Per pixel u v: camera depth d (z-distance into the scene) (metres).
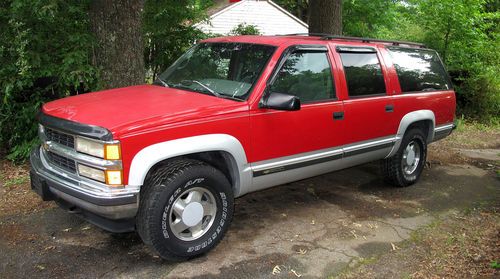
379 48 5.57
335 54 4.92
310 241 4.37
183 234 3.85
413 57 6.11
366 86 5.25
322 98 4.74
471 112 12.58
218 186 3.90
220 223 3.99
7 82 6.08
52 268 3.71
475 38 12.27
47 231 4.38
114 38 6.52
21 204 5.03
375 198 5.68
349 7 18.25
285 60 4.39
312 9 9.91
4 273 3.62
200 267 3.79
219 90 4.33
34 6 5.83
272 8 23.52
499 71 12.20
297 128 4.44
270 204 5.34
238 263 3.88
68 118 3.67
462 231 4.76
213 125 3.81
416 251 4.25
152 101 4.00
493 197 5.93
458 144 9.45
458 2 11.80
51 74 6.23
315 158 4.69
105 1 6.44
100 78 6.53
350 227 4.74
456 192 6.08
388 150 5.64
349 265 3.94
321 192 5.84
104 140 3.32
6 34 6.14
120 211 3.43
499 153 8.77
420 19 12.83
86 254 3.96
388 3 18.17
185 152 3.64
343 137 4.95
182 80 4.76
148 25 8.75
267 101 4.07
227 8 22.11
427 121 6.28
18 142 6.68
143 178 3.43
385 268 3.91
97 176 3.45
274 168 4.32
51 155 3.96
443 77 6.65
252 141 4.10
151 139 3.48
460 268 3.94
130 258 3.91
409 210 5.32
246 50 4.60
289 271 3.79
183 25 9.44
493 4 13.91
